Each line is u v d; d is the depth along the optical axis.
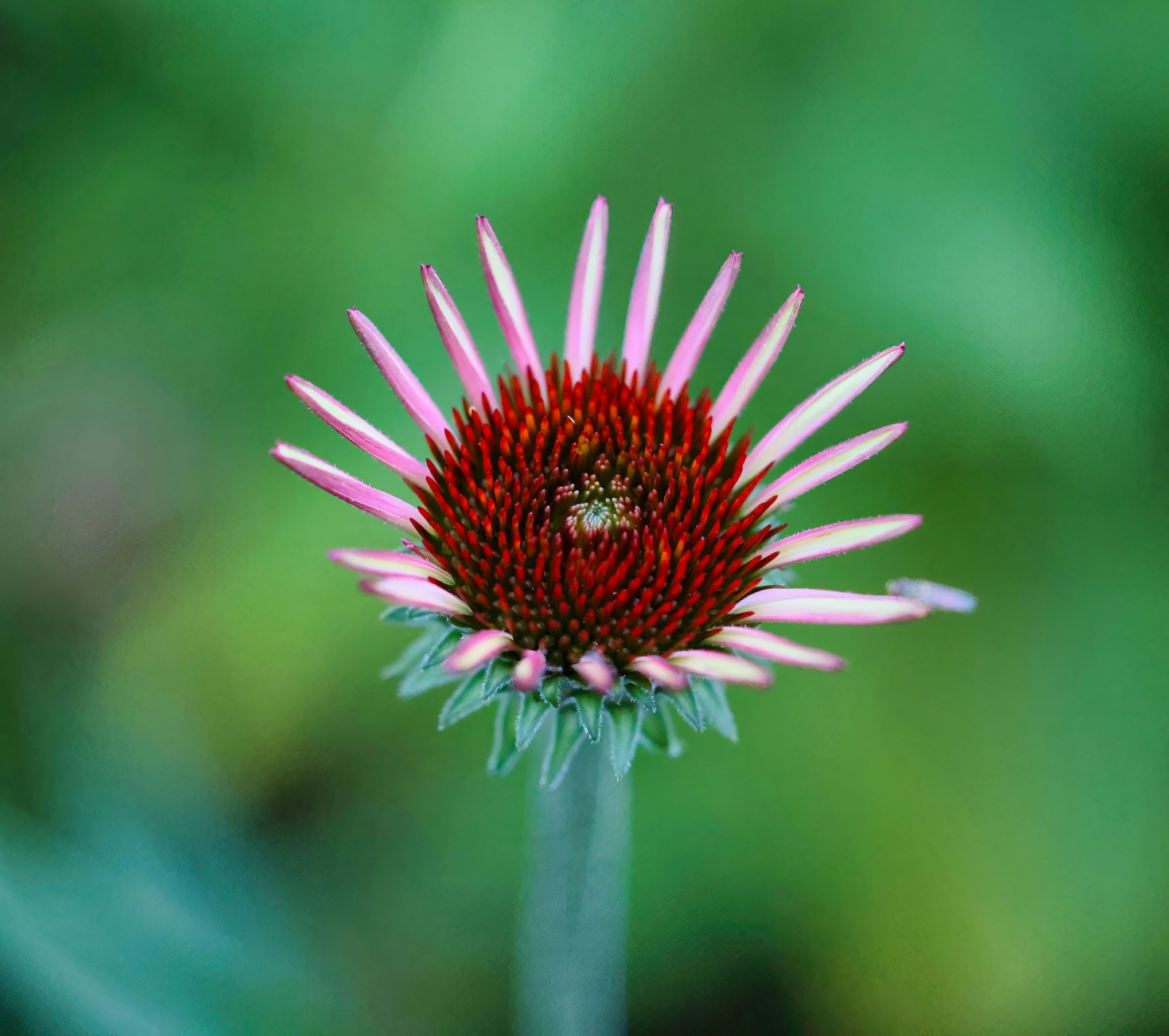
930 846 0.28
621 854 0.28
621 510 0.26
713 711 0.26
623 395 0.27
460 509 0.26
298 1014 0.28
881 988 0.28
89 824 0.29
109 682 0.29
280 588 0.29
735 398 0.27
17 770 0.29
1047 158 0.29
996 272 0.29
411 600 0.26
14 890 0.28
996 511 0.29
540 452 0.26
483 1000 0.29
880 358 0.27
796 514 0.29
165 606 0.29
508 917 0.29
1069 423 0.29
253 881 0.29
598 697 0.26
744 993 0.29
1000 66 0.29
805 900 0.29
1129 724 0.29
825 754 0.29
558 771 0.26
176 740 0.29
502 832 0.29
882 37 0.29
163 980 0.28
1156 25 0.29
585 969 0.27
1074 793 0.29
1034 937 0.28
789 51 0.29
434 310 0.27
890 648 0.29
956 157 0.29
